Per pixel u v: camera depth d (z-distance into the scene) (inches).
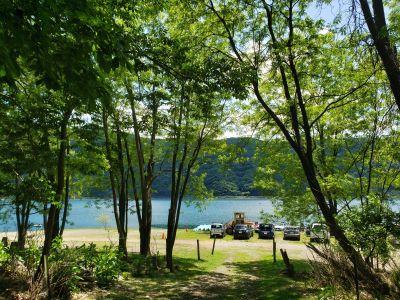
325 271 484.7
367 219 429.7
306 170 601.6
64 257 531.2
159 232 2043.6
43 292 450.3
